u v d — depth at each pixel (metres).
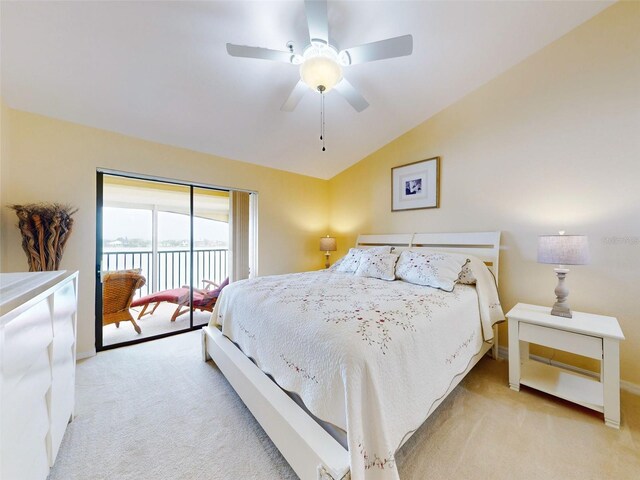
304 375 1.19
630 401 1.71
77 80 1.96
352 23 1.82
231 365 1.73
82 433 1.46
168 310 3.22
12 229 2.04
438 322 1.48
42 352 1.06
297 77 2.20
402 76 2.37
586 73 1.99
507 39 2.08
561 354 2.13
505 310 2.42
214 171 3.17
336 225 4.23
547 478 1.17
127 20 1.60
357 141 3.33
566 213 2.09
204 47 1.84
